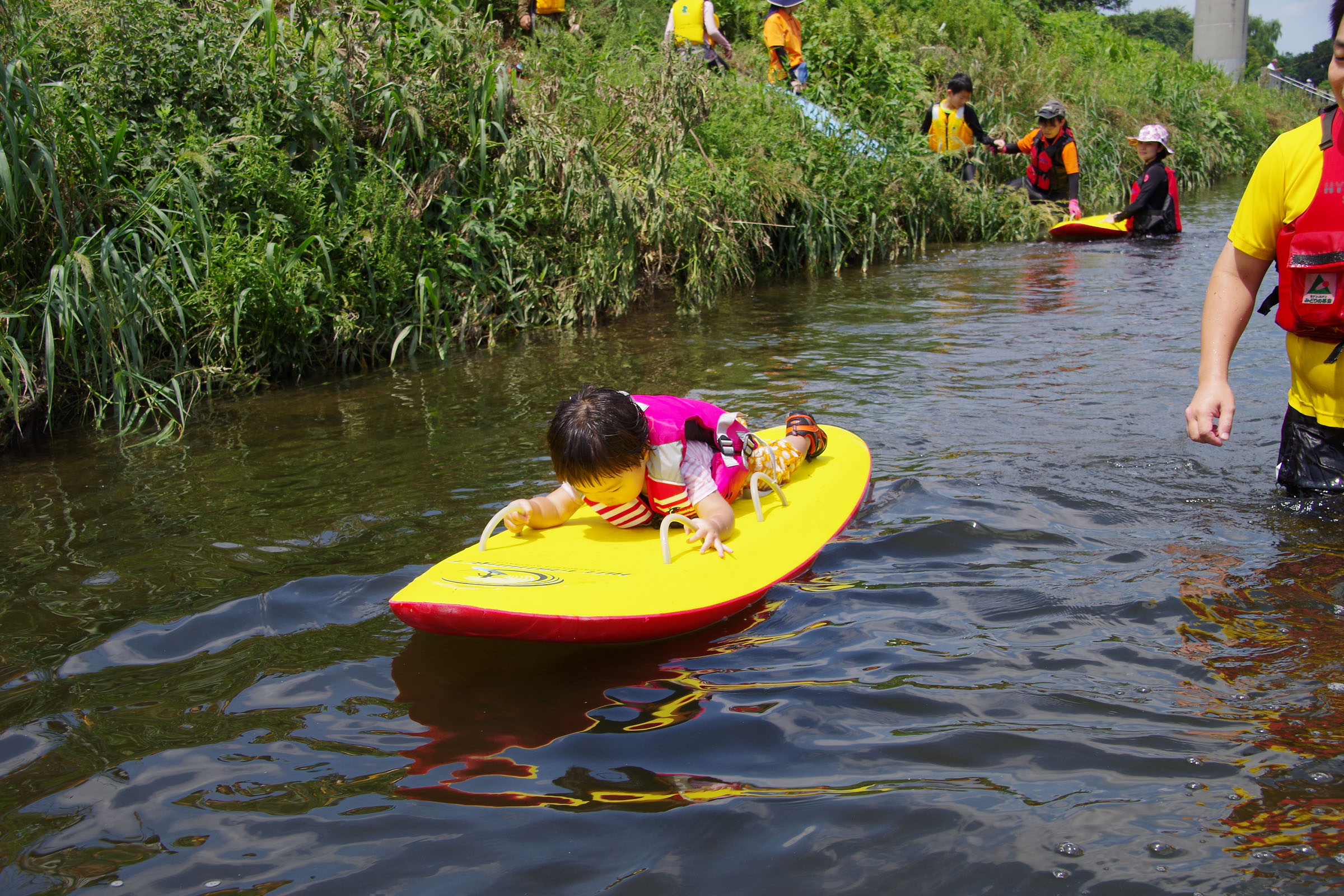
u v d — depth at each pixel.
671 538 2.91
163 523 3.45
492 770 1.94
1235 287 3.13
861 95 12.10
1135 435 4.07
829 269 10.08
